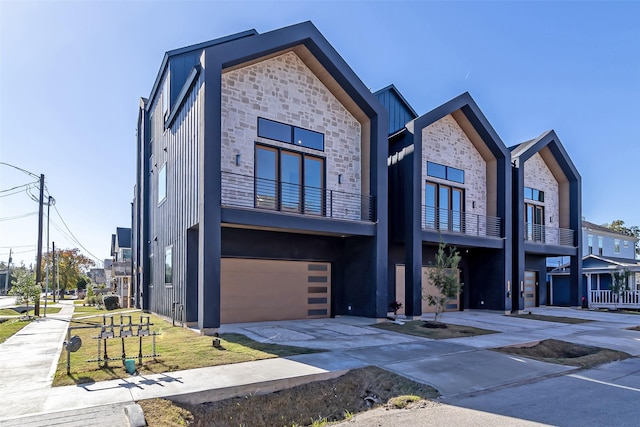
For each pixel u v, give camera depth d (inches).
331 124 552.7
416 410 215.8
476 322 554.3
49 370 262.1
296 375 247.4
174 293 511.2
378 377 264.2
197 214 426.6
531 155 771.4
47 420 177.2
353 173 568.1
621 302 824.9
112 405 194.5
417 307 580.7
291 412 220.2
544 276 903.1
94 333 431.5
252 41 453.7
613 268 879.7
